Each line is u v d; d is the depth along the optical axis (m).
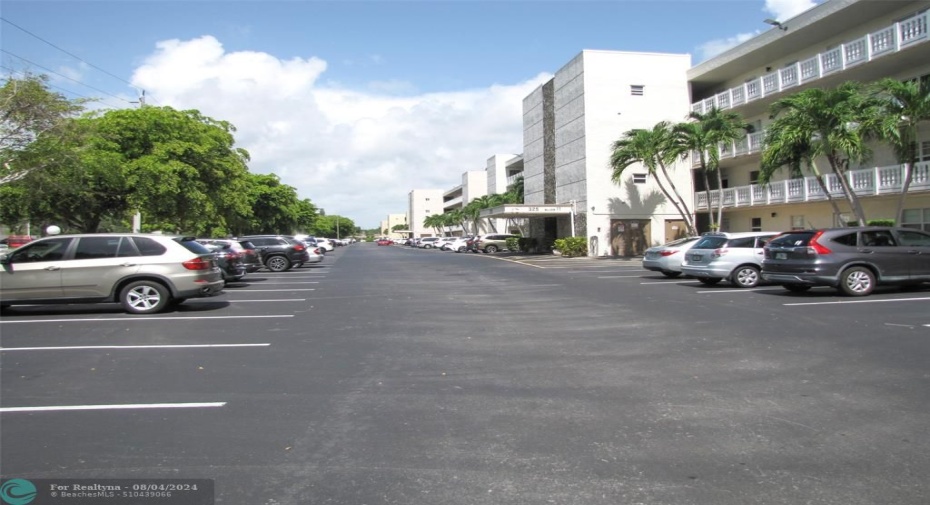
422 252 55.84
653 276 20.27
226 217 35.75
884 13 23.88
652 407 5.50
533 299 14.09
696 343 8.30
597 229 34.41
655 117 34.81
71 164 16.86
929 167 20.38
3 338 9.22
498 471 4.14
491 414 5.38
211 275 12.35
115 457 4.47
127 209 23.05
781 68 29.66
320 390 6.23
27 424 5.21
